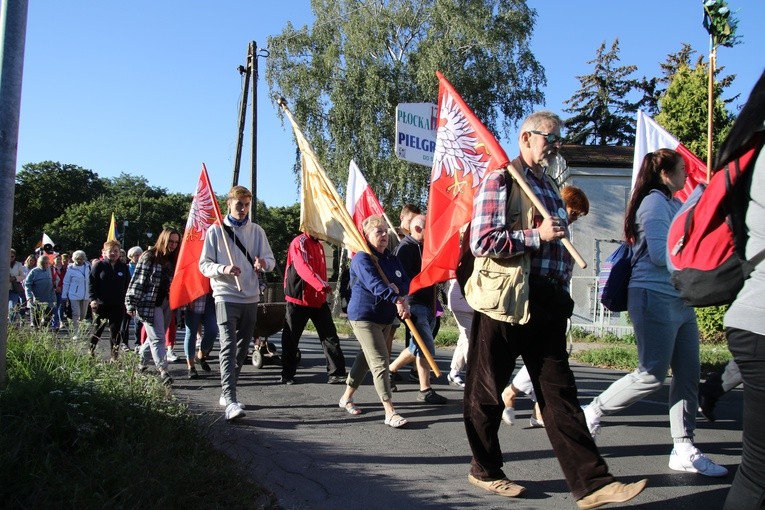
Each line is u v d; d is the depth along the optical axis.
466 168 5.74
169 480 3.66
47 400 4.30
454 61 30.84
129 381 5.21
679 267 3.01
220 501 3.70
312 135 31.66
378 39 30.80
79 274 14.19
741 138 2.60
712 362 9.53
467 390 4.25
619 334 15.75
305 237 8.23
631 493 3.60
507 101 31.72
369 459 5.05
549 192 4.14
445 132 5.83
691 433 4.78
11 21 4.91
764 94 2.58
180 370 9.48
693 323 4.77
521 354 4.08
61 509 3.30
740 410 6.90
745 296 2.62
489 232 3.86
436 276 5.88
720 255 2.73
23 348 6.18
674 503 4.14
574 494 3.76
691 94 17.11
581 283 20.66
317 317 8.34
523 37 31.28
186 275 8.40
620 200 21.41
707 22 6.45
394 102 30.48
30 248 84.75
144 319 8.14
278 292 26.81
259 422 6.20
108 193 109.69
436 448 5.38
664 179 4.74
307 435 5.75
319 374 9.16
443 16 30.05
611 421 6.41
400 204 31.70
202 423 5.12
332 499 4.16
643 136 7.78
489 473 4.27
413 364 8.61
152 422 4.54
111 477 3.60
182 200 96.75
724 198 2.67
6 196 4.89
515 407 7.04
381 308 6.21
